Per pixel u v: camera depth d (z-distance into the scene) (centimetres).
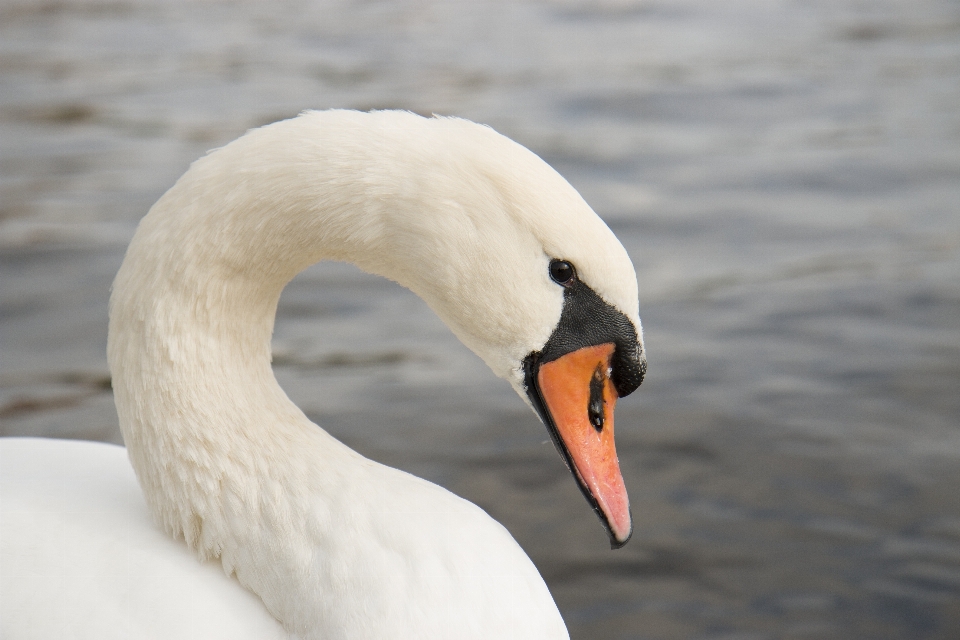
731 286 1080
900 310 1028
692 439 820
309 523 417
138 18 2280
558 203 405
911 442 814
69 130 1498
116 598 420
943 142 1509
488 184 405
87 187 1279
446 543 417
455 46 2055
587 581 677
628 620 643
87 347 931
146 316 419
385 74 1822
